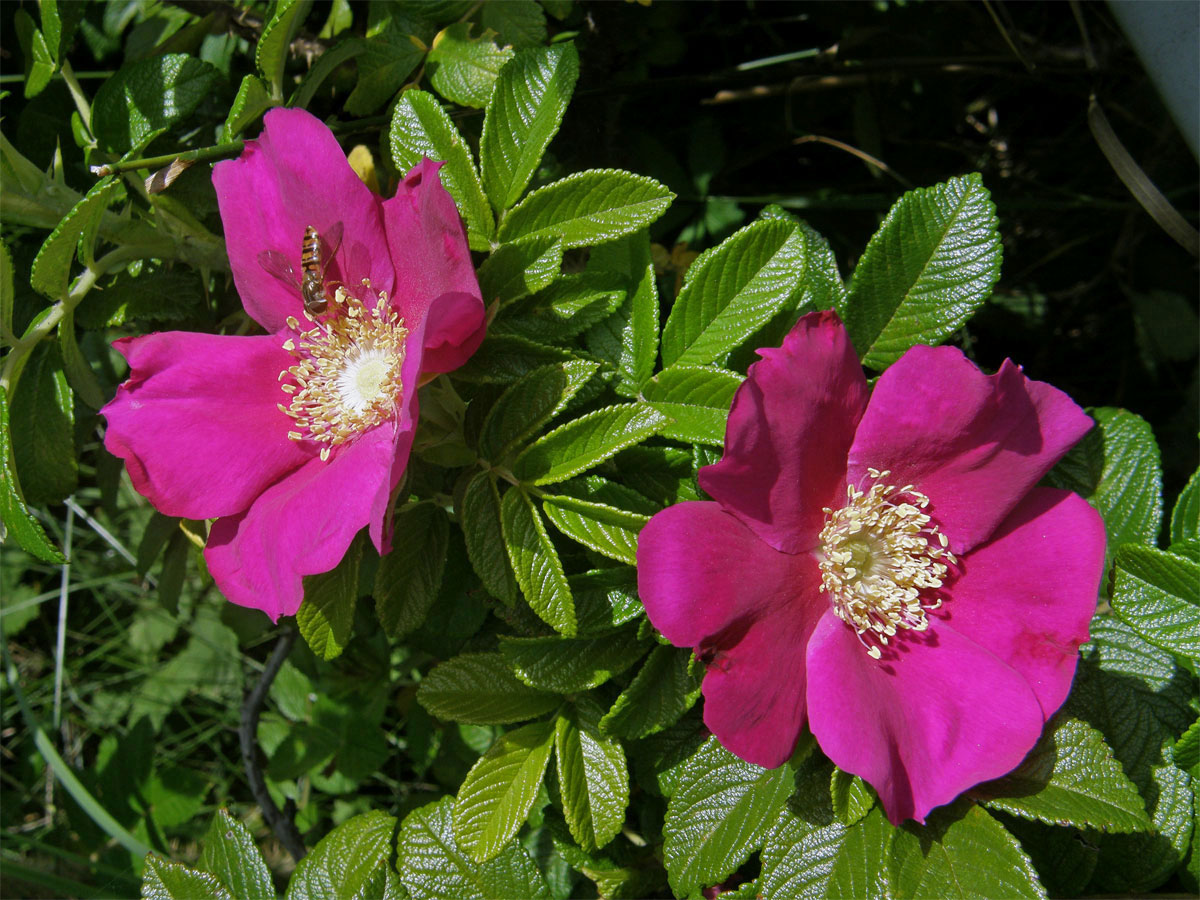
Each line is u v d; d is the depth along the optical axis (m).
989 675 0.24
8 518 0.25
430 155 0.27
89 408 0.34
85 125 0.30
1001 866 0.23
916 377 0.24
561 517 0.25
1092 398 0.46
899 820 0.23
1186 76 0.28
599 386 0.27
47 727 0.45
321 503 0.24
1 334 0.27
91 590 0.50
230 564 0.25
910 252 0.27
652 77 0.42
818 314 0.23
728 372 0.26
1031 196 0.45
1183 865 0.25
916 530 0.24
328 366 0.26
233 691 0.47
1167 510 0.40
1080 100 0.45
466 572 0.30
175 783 0.43
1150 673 0.26
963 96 0.45
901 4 0.41
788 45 0.43
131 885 0.38
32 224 0.28
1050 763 0.24
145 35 0.34
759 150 0.43
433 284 0.24
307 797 0.43
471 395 0.27
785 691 0.23
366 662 0.39
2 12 0.37
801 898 0.24
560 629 0.25
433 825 0.27
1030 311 0.46
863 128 0.43
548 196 0.26
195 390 0.26
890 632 0.24
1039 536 0.24
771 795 0.25
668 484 0.27
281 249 0.26
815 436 0.24
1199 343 0.43
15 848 0.45
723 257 0.27
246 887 0.27
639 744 0.28
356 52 0.30
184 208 0.29
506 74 0.27
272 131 0.25
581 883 0.32
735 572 0.23
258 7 0.33
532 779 0.27
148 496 0.26
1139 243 0.44
